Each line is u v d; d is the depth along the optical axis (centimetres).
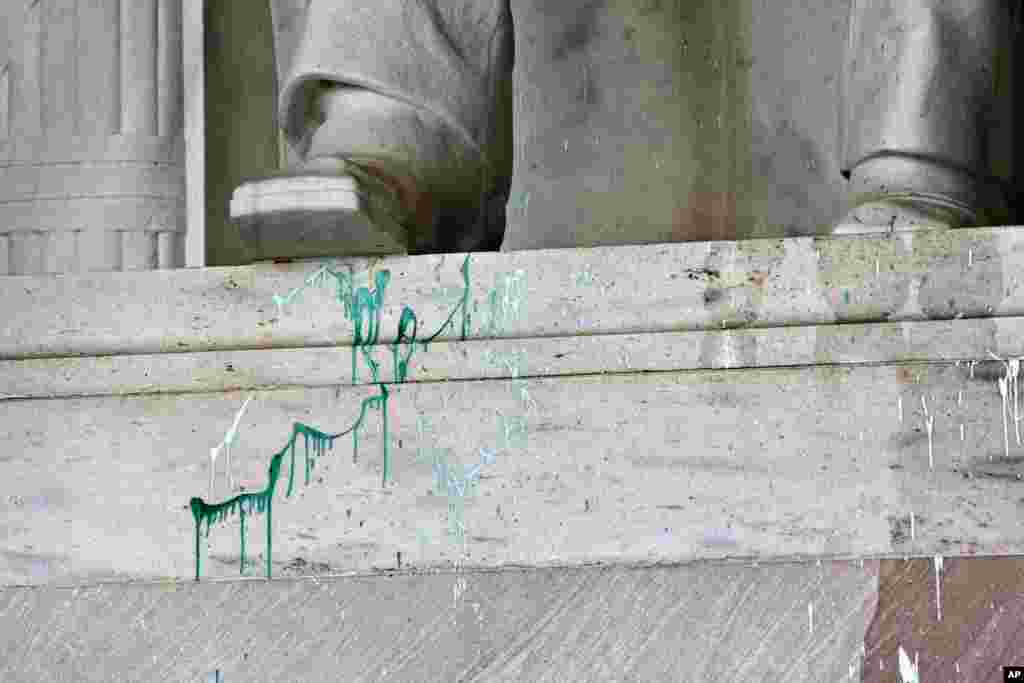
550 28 916
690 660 690
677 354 708
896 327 703
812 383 701
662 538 698
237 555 714
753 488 698
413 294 720
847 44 793
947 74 768
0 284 735
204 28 934
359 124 752
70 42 920
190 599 712
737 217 897
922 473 694
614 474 703
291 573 711
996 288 702
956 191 759
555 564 700
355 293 722
